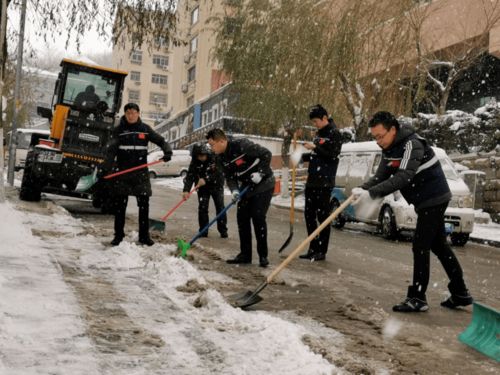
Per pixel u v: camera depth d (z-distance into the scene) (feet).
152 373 10.55
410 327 15.94
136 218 41.57
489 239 43.11
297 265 25.70
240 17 74.18
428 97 80.12
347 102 67.82
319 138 27.27
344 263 27.40
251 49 70.38
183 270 19.51
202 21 159.33
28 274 17.58
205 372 10.78
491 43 71.61
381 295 20.21
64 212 38.04
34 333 12.14
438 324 16.49
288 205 69.77
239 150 24.12
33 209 38.52
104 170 25.62
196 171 33.86
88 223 34.94
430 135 68.08
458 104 87.97
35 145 45.96
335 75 65.87
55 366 10.44
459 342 14.71
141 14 43.55
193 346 12.26
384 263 28.27
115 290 16.79
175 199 69.62
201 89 160.76
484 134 63.82
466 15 75.61
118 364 10.85
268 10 71.82
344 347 13.62
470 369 12.60
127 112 25.77
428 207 17.94
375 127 17.92
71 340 11.92
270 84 69.31
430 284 23.56
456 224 40.22
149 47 45.57
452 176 42.19
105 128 43.16
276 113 69.46
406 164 17.38
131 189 25.54
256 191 24.36
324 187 27.25
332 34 66.49
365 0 66.33
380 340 14.44
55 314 13.60
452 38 77.41
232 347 12.34
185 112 170.60
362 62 66.64
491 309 14.15
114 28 43.47
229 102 76.48
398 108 68.49
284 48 68.28
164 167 120.67
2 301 14.20
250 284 20.42
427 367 12.57
